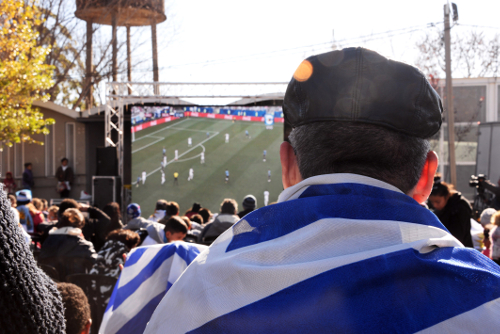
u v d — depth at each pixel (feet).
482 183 26.03
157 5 64.13
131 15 63.52
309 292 1.79
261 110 42.75
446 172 44.88
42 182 52.70
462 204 12.60
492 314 1.75
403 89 2.15
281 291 1.84
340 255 1.90
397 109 2.13
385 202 2.04
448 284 1.82
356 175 2.14
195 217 21.66
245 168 42.75
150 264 6.23
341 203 2.03
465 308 1.75
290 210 2.13
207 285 2.04
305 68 2.30
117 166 41.70
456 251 2.03
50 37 67.72
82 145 52.39
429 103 2.20
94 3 62.28
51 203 47.19
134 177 42.75
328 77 2.20
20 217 19.27
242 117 42.91
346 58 2.21
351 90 2.14
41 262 12.07
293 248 1.97
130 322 5.98
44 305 1.93
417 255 1.89
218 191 42.80
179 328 2.04
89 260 11.87
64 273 11.96
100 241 18.17
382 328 1.69
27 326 1.82
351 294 1.77
